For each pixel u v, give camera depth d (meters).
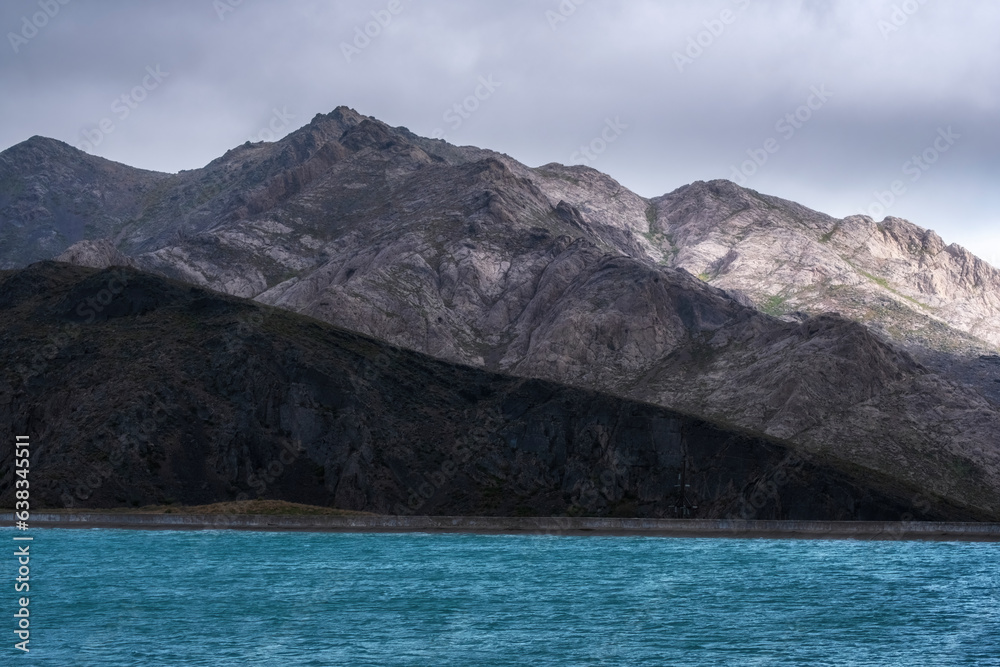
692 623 65.81
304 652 56.31
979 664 54.72
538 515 151.00
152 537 120.88
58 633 60.91
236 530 131.38
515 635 61.41
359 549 110.81
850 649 58.22
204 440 150.38
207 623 64.31
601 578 87.88
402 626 63.94
